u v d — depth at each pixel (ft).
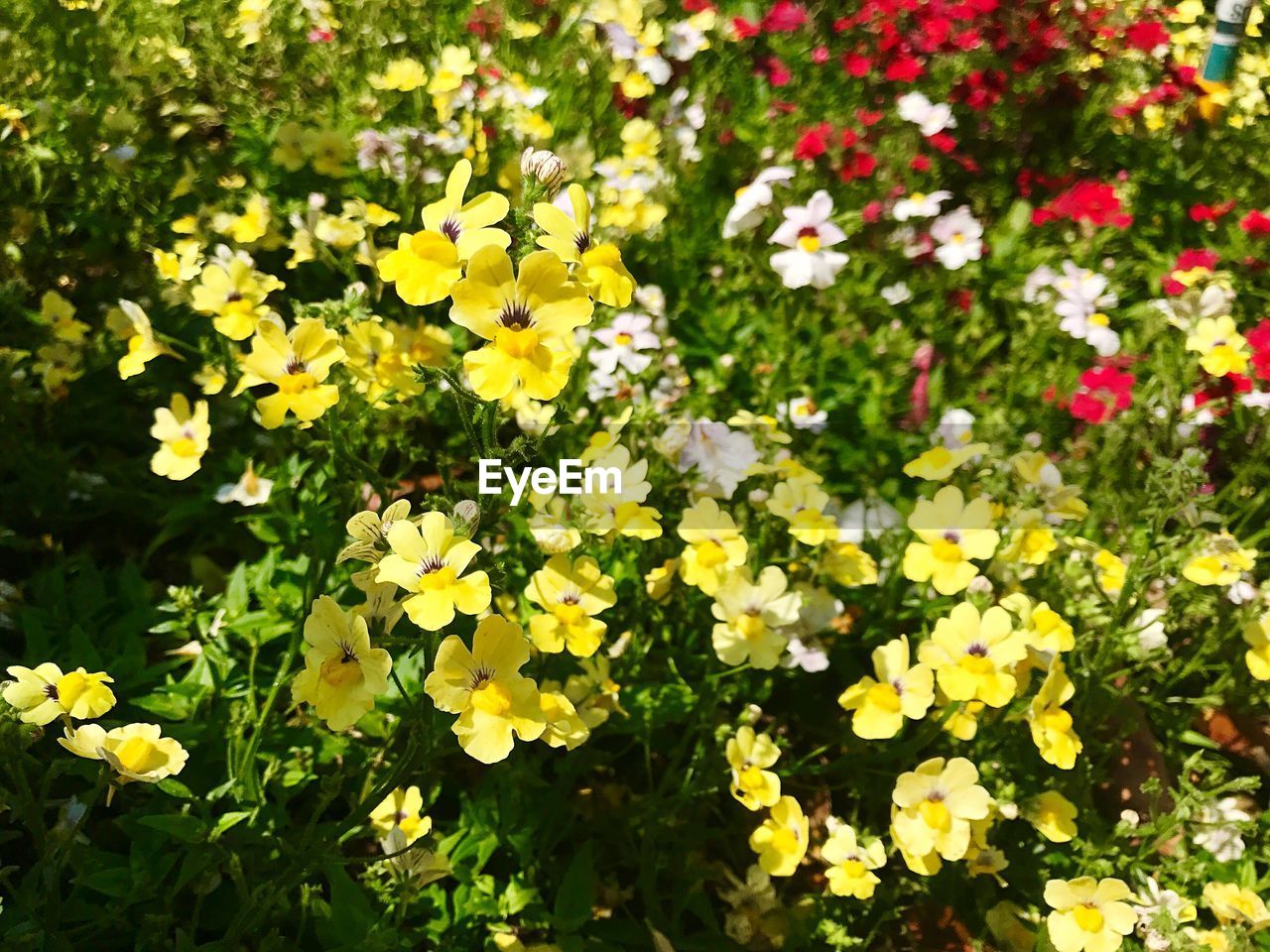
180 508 1.11
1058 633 0.92
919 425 1.38
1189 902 0.92
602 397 1.25
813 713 1.11
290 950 0.84
